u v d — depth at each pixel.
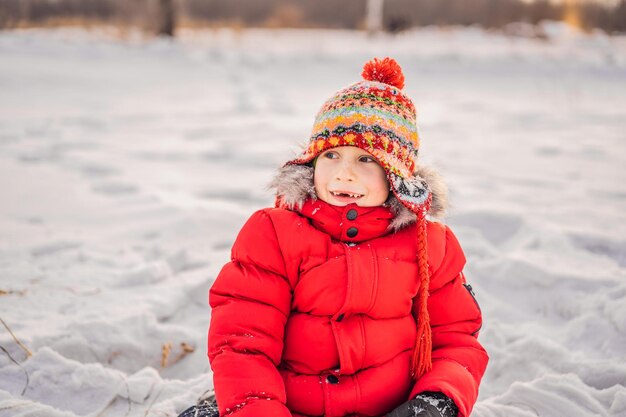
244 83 14.68
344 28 44.50
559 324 2.99
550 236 3.83
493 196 4.93
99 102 10.66
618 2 40.34
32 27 26.56
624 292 2.98
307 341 1.92
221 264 3.53
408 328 1.98
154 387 2.37
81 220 4.29
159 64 17.23
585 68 18.23
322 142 1.96
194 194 5.00
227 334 1.89
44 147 6.65
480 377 2.00
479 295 3.19
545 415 2.22
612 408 2.21
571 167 6.17
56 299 2.99
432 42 28.55
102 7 32.69
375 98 1.99
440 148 7.16
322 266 1.93
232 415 1.76
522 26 36.06
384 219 2.02
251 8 47.28
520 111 10.70
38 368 2.38
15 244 3.70
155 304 2.97
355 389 1.88
